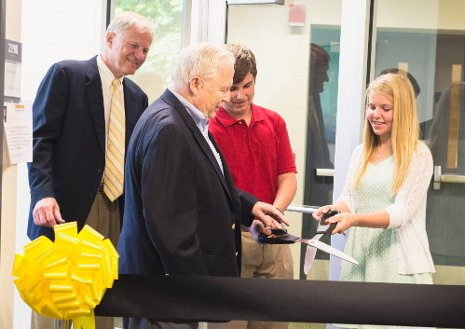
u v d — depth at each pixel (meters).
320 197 4.17
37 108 3.43
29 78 4.30
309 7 4.16
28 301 2.30
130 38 3.41
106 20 4.65
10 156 2.76
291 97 4.22
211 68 2.70
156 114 2.63
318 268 4.15
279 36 4.23
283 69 4.23
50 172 3.39
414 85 4.06
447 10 4.01
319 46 4.16
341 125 4.02
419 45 4.04
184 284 2.55
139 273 2.67
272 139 3.52
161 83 4.70
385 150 3.29
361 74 3.96
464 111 4.04
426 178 3.22
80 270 2.30
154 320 2.62
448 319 2.59
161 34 4.66
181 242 2.53
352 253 3.30
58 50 4.40
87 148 3.44
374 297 2.58
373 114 3.24
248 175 3.49
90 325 2.43
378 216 3.13
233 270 2.72
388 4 4.02
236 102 3.41
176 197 2.54
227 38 4.36
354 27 3.97
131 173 2.67
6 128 2.73
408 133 3.22
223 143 3.47
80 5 4.48
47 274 2.26
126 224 2.73
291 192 3.54
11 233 2.83
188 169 2.58
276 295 2.57
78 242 2.31
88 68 3.48
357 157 3.37
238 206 2.84
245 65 3.36
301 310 2.57
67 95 3.44
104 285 2.36
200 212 2.65
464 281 4.05
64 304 2.28
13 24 2.77
